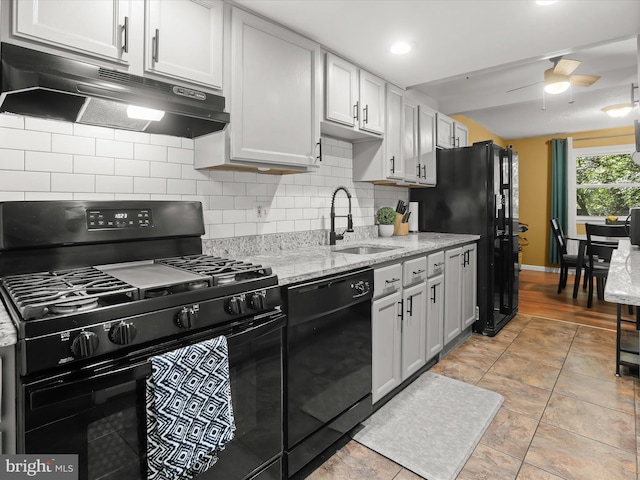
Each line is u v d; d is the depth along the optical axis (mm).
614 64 3400
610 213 6305
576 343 3150
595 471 1621
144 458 1069
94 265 1522
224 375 1201
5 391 897
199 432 1128
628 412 2074
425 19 2064
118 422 1018
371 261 2016
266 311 1450
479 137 5879
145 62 1421
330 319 1749
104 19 1313
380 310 2109
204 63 1609
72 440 940
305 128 2107
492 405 2164
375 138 2877
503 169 3576
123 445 1027
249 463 1387
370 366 2023
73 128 1531
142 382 1066
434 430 1937
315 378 1674
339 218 2920
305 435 1626
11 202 1324
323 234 2729
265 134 1885
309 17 2006
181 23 1528
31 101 1284
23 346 871
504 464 1679
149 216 1682
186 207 1819
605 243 4441
